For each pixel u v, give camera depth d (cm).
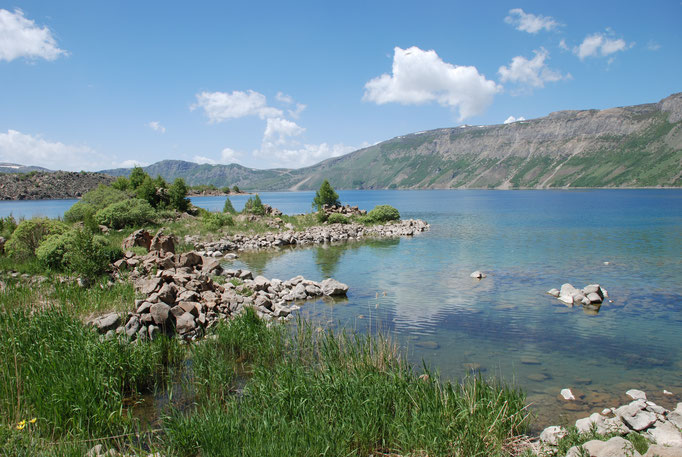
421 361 1016
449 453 607
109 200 4103
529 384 891
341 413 702
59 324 997
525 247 3073
